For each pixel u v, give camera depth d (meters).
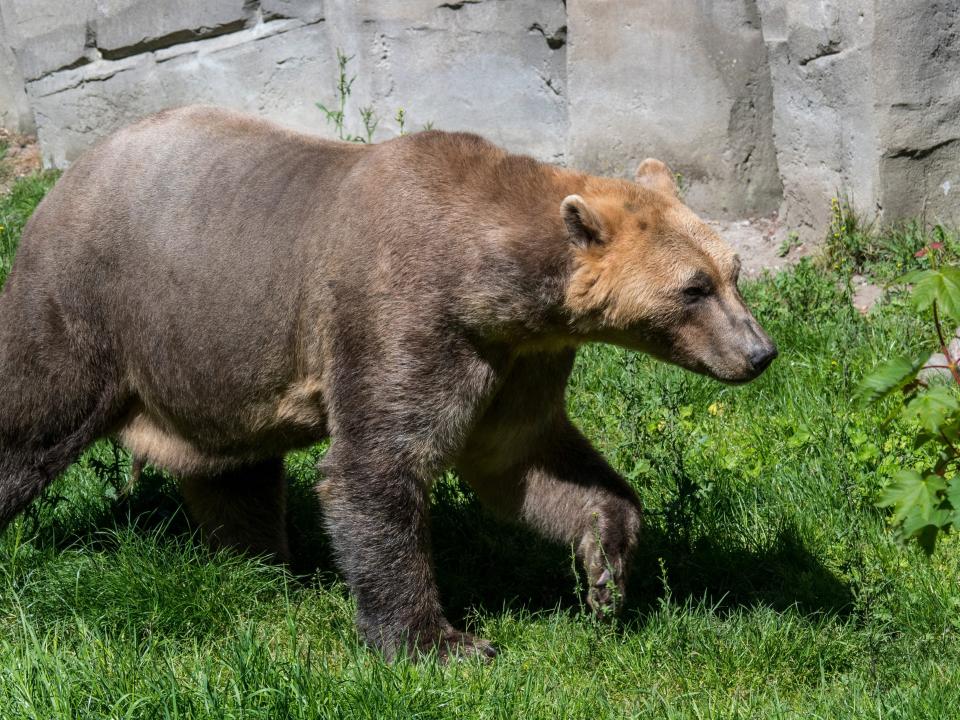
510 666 8.60
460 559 10.81
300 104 21.75
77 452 10.27
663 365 13.72
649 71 18.67
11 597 9.48
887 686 8.42
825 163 17.30
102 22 22.95
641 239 8.95
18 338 9.93
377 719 7.56
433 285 8.77
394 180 9.12
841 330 14.14
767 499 11.28
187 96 22.59
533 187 9.14
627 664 8.82
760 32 18.08
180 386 10.05
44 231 10.05
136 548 9.95
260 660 7.99
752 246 18.14
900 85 16.02
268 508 10.84
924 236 16.55
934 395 7.23
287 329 9.51
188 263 9.78
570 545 10.12
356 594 9.12
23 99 25.66
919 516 7.25
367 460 8.89
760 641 8.96
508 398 9.48
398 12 20.41
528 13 19.75
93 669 7.94
